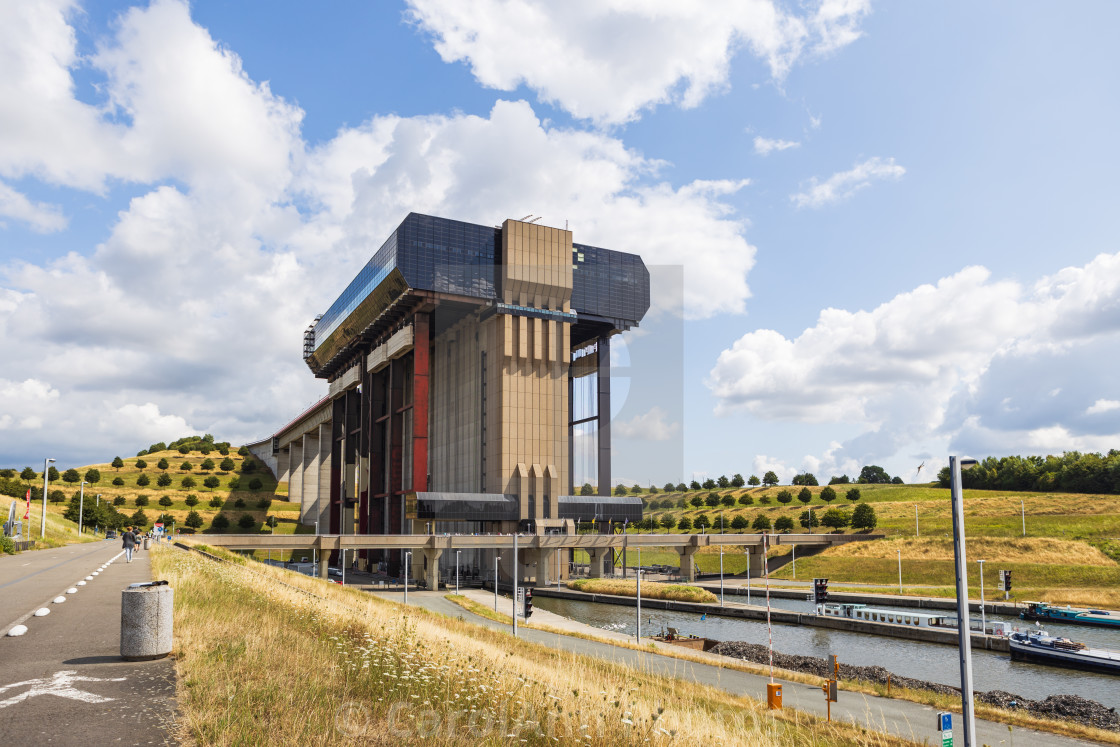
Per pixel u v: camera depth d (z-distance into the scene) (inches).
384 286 5123.0
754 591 4109.3
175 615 549.3
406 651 519.8
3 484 5442.9
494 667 575.2
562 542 4124.0
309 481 7824.8
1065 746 901.2
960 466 460.8
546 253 4421.8
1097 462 6314.0
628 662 1418.6
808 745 669.3
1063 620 2812.5
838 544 5206.7
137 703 321.7
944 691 1470.2
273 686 357.4
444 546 4037.9
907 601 3398.1
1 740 267.9
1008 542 4266.7
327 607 790.5
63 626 544.1
